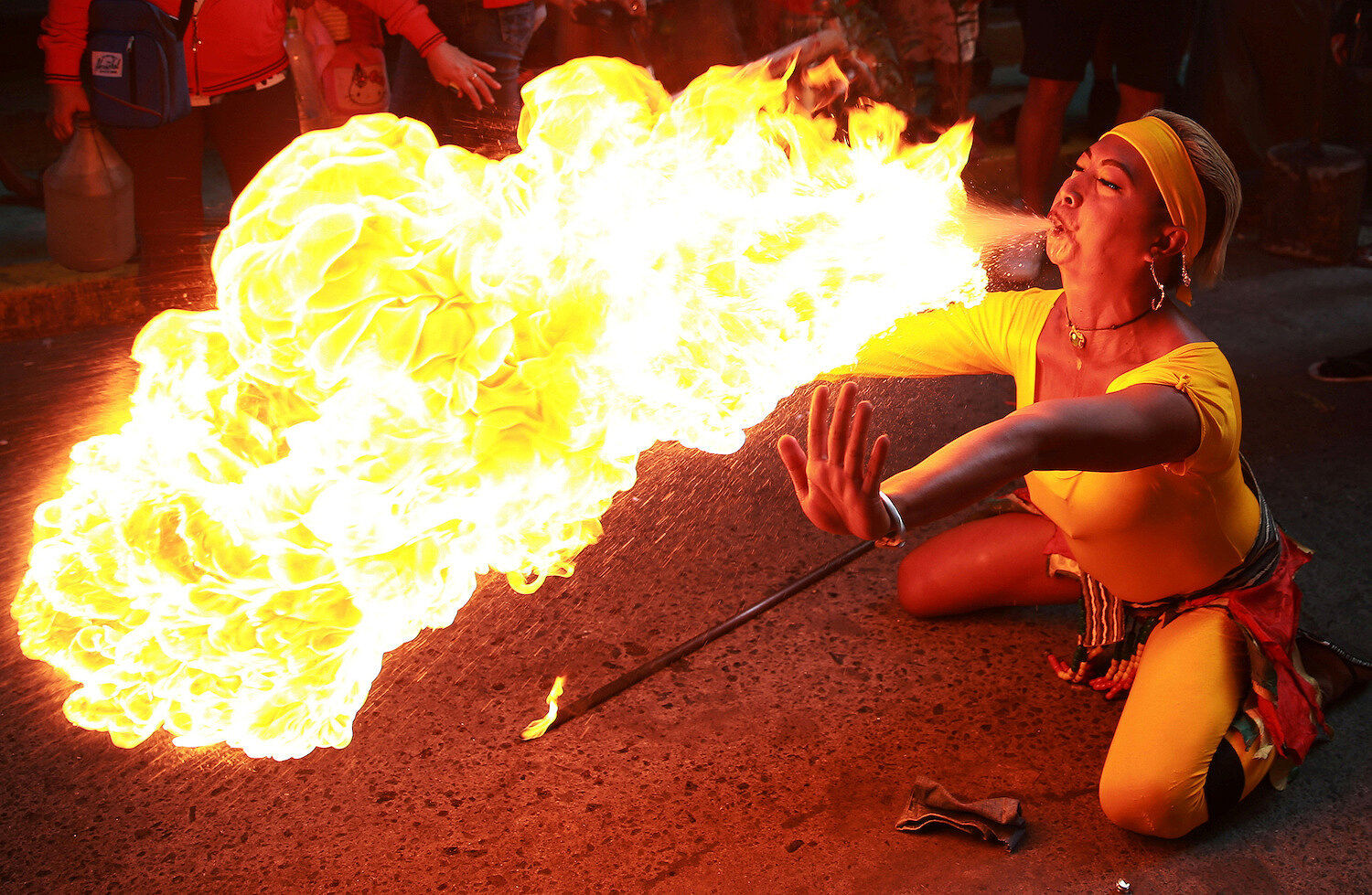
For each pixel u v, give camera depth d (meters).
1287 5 6.05
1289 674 2.27
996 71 7.51
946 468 1.57
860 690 2.65
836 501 1.49
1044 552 2.69
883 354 2.43
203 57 3.77
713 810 2.30
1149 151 1.98
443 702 2.61
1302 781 2.38
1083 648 2.61
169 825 2.26
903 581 2.91
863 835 2.24
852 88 4.00
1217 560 2.24
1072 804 2.31
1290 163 5.39
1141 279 2.07
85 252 4.45
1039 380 2.31
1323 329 4.68
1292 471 3.59
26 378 4.11
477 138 4.45
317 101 4.48
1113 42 5.11
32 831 2.24
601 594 3.02
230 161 4.00
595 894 2.10
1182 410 1.90
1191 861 2.17
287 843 2.21
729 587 3.07
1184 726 2.17
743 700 2.62
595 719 2.55
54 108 4.23
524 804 2.31
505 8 4.25
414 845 2.21
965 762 2.43
